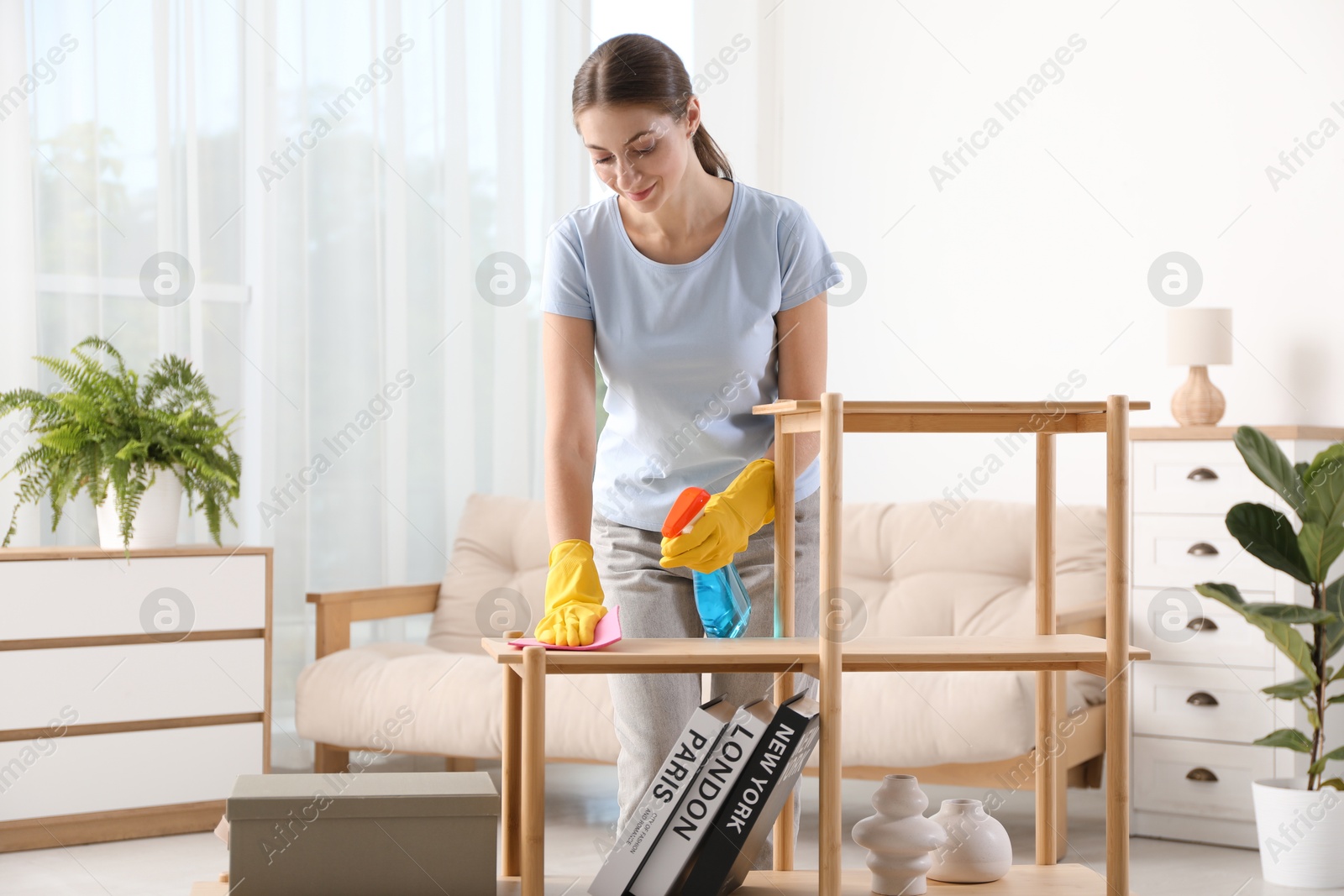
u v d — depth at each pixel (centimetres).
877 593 321
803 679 164
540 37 383
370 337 350
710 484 163
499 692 285
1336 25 317
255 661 293
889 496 395
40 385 299
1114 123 355
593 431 164
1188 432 293
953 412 141
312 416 343
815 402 139
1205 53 339
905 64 396
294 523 338
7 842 265
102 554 274
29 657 267
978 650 141
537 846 134
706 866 141
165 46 312
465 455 367
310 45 340
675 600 162
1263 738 271
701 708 147
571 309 162
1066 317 364
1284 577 281
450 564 349
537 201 382
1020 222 372
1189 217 342
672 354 159
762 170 422
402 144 354
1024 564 310
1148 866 265
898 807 149
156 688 281
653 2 402
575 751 278
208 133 323
